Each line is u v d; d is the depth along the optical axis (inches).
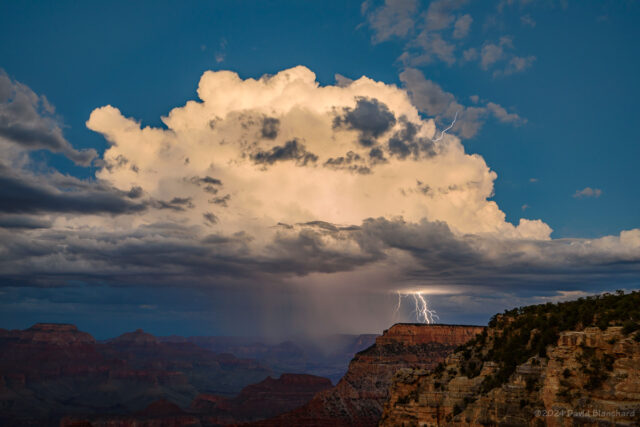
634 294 3408.0
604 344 2618.1
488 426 3083.2
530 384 2999.5
